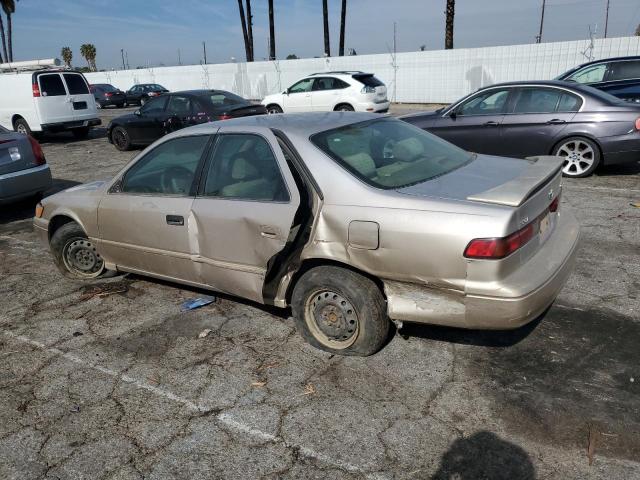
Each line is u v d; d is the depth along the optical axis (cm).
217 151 396
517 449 269
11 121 1600
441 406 304
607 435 274
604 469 253
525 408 298
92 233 477
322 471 262
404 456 269
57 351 390
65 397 334
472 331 380
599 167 870
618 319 385
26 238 671
